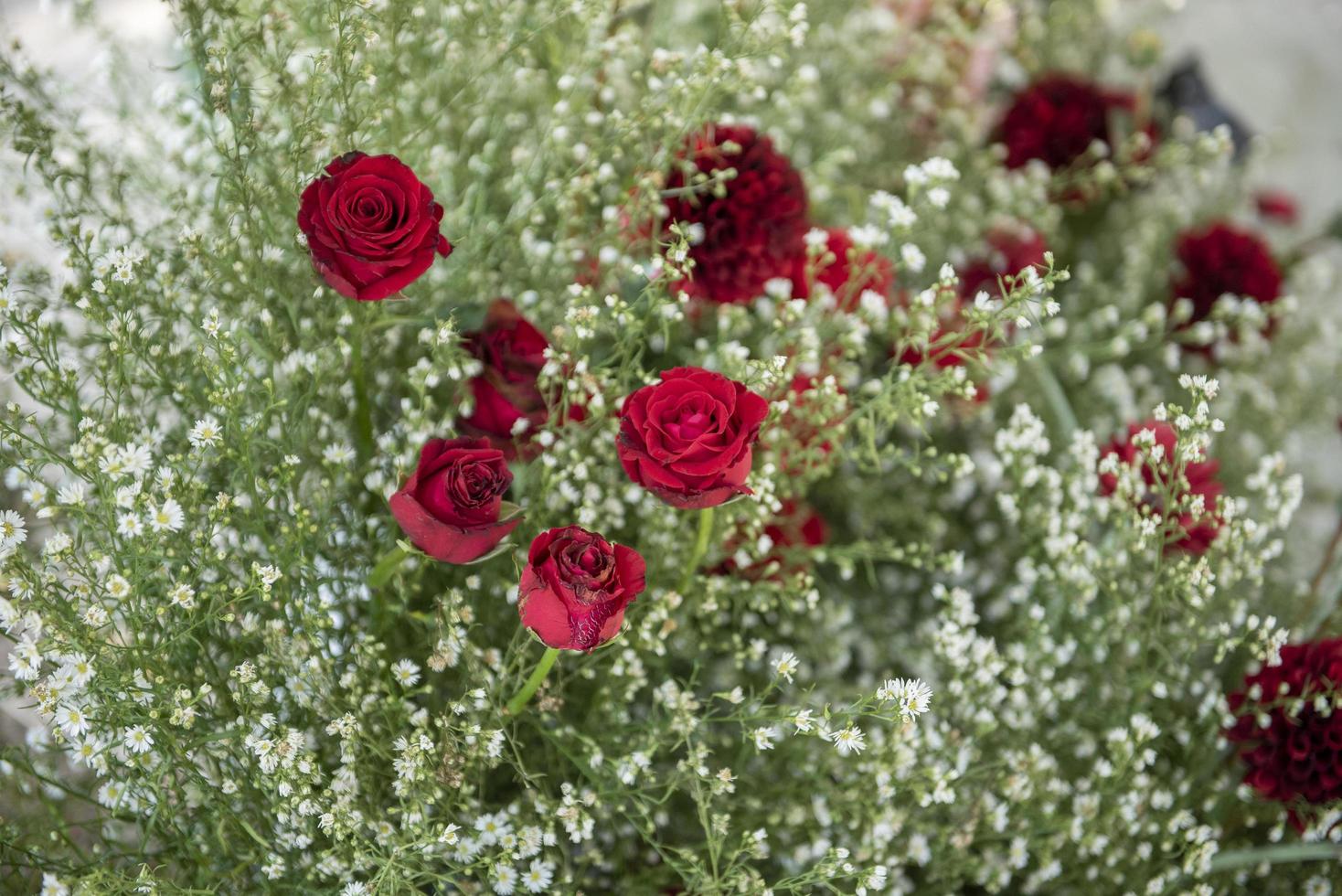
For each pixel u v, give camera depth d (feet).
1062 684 4.16
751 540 3.98
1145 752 3.97
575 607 3.40
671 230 3.89
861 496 4.42
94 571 3.62
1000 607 4.42
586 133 4.24
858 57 4.87
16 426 3.64
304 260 3.92
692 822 4.02
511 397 3.84
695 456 3.49
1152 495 4.15
